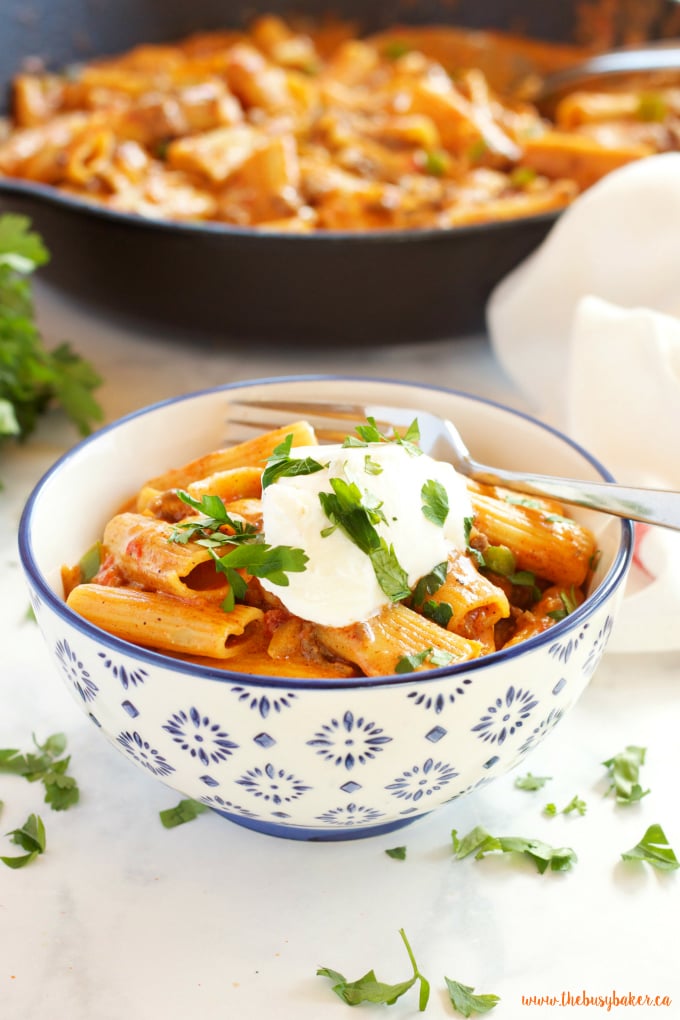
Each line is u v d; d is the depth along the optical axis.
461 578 0.40
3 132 0.81
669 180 0.59
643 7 0.84
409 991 0.38
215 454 0.45
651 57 0.78
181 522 0.42
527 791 0.44
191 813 0.43
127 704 0.38
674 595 0.47
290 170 0.69
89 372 0.61
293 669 0.39
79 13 0.85
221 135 0.74
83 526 0.45
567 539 0.43
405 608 0.39
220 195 0.71
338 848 0.42
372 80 0.86
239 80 0.81
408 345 0.64
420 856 0.42
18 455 0.60
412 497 0.40
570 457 0.45
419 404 0.47
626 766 0.44
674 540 0.47
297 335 0.63
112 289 0.64
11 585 0.52
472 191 0.71
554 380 0.62
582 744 0.45
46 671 0.48
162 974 0.39
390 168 0.73
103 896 0.41
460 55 0.90
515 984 0.38
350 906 0.40
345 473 0.40
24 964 0.39
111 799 0.43
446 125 0.76
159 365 0.66
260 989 0.38
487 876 0.41
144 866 0.41
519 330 0.62
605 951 0.39
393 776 0.38
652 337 0.52
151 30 0.89
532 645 0.37
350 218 0.67
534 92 0.86
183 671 0.37
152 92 0.79
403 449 0.41
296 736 0.37
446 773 0.38
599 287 0.61
